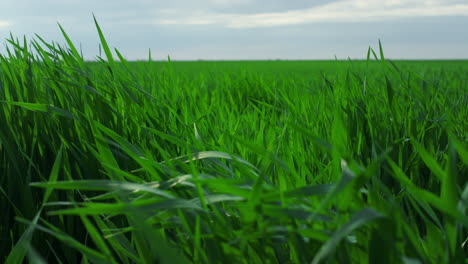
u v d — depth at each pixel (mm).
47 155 1281
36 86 1473
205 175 749
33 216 1046
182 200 597
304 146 1371
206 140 1341
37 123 1291
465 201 537
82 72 1444
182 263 498
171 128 1394
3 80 1551
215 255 636
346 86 1718
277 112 2578
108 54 1338
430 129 1571
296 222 649
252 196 523
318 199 645
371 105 1661
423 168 1428
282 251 705
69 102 1326
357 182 486
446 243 564
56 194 1091
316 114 1699
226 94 3842
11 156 1097
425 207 716
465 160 567
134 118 1299
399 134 1588
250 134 1485
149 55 2008
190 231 639
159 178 776
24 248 678
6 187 1190
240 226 734
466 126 1630
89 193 1118
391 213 496
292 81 3885
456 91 2748
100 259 642
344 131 834
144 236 732
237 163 743
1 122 1247
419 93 1890
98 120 1305
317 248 613
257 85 4223
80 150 1187
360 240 621
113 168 795
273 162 862
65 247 1005
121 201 656
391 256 525
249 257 655
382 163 1282
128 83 1595
